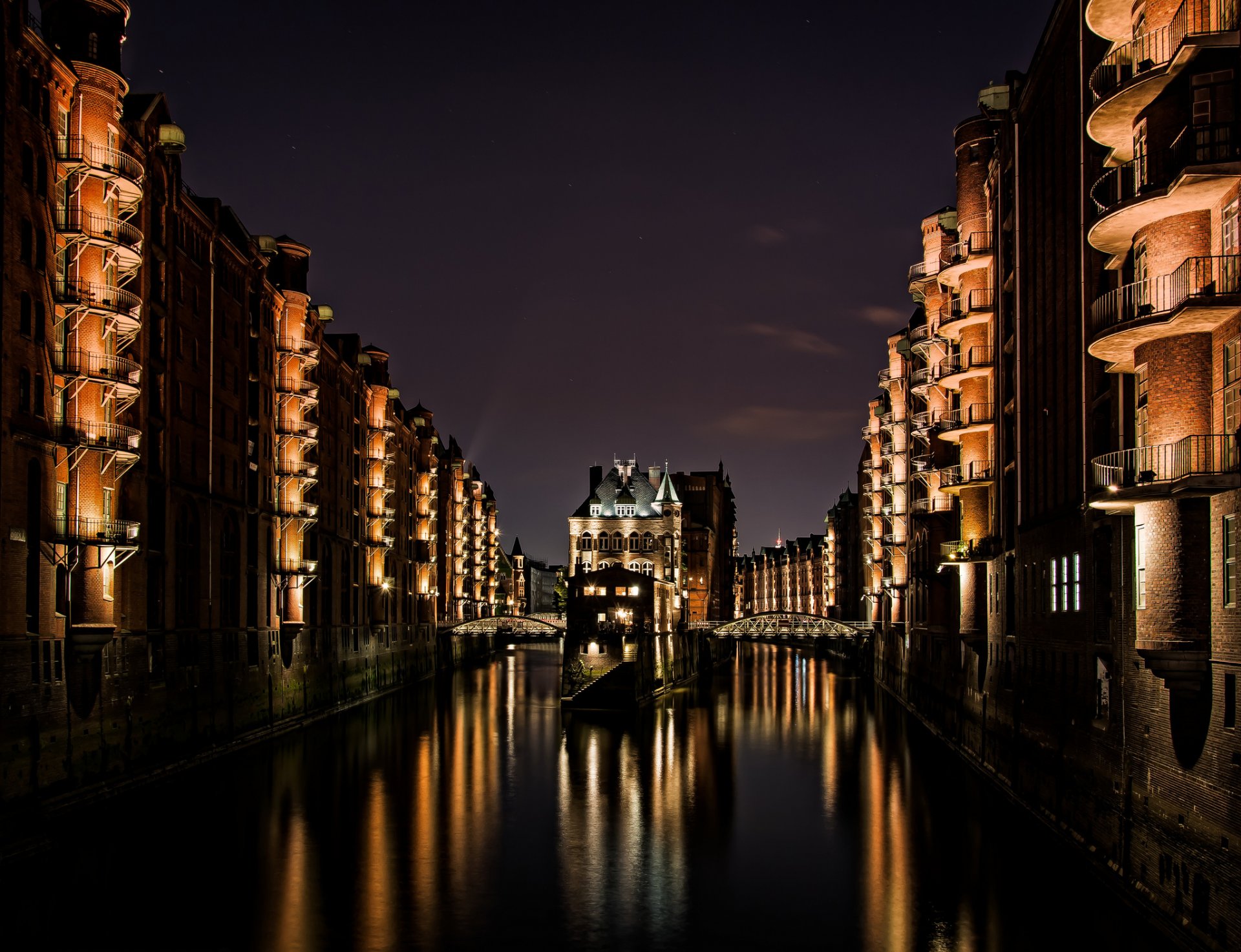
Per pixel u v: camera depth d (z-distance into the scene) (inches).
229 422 2210.9
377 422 3440.0
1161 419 936.3
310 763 1983.3
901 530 3070.9
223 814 1533.0
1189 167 836.0
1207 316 871.7
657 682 3437.5
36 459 1418.6
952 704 2181.3
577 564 4493.1
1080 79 1229.7
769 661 5787.4
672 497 4549.7
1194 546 903.7
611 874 1274.6
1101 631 1179.3
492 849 1382.9
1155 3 968.9
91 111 1550.2
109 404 1617.9
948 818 1531.7
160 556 1823.3
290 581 2516.0
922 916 1109.7
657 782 1855.3
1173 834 940.6
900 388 3097.9
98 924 1066.7
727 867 1304.1
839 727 2603.3
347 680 3021.7
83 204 1547.7
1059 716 1341.0
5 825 1243.8
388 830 1472.7
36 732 1359.5
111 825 1439.5
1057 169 1392.7
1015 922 1079.0
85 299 1512.1
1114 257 1080.2
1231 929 815.1
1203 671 888.9
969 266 1892.2
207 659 2006.6
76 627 1467.8
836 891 1201.4
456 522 4963.1
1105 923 1045.2
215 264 2138.3
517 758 2100.1
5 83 1332.4
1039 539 1472.7
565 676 3004.4
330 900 1159.0
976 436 1894.7
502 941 1045.8
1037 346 1513.3
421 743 2276.1
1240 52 858.8
